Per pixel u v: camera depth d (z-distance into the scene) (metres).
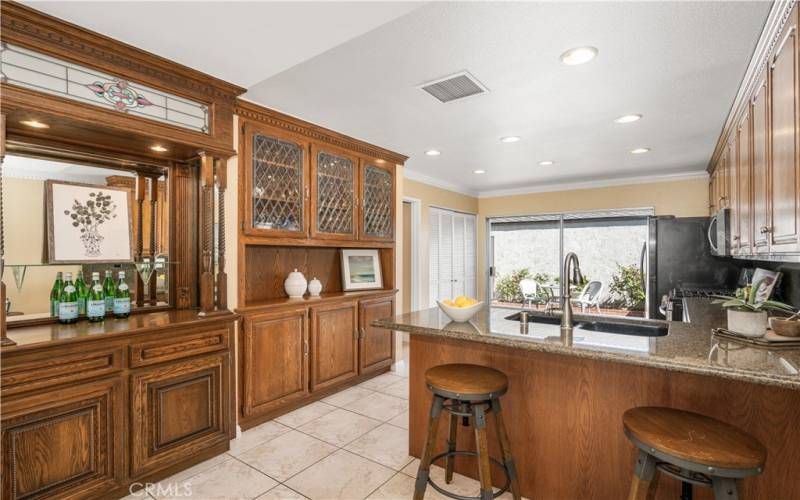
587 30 1.85
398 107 2.83
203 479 2.18
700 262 4.05
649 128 3.24
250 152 2.78
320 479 2.18
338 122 3.15
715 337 1.74
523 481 2.00
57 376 1.77
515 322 2.20
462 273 6.20
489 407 1.93
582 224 5.87
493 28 1.83
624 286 5.56
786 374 1.23
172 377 2.18
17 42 1.67
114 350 1.96
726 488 1.18
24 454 1.68
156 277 2.57
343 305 3.54
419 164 4.59
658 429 1.34
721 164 3.54
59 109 1.78
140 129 2.06
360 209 3.72
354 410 3.14
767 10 1.67
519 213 6.21
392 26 1.83
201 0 1.57
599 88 2.49
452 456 2.11
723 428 1.35
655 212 5.14
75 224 2.24
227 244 2.64
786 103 1.55
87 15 1.69
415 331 2.07
